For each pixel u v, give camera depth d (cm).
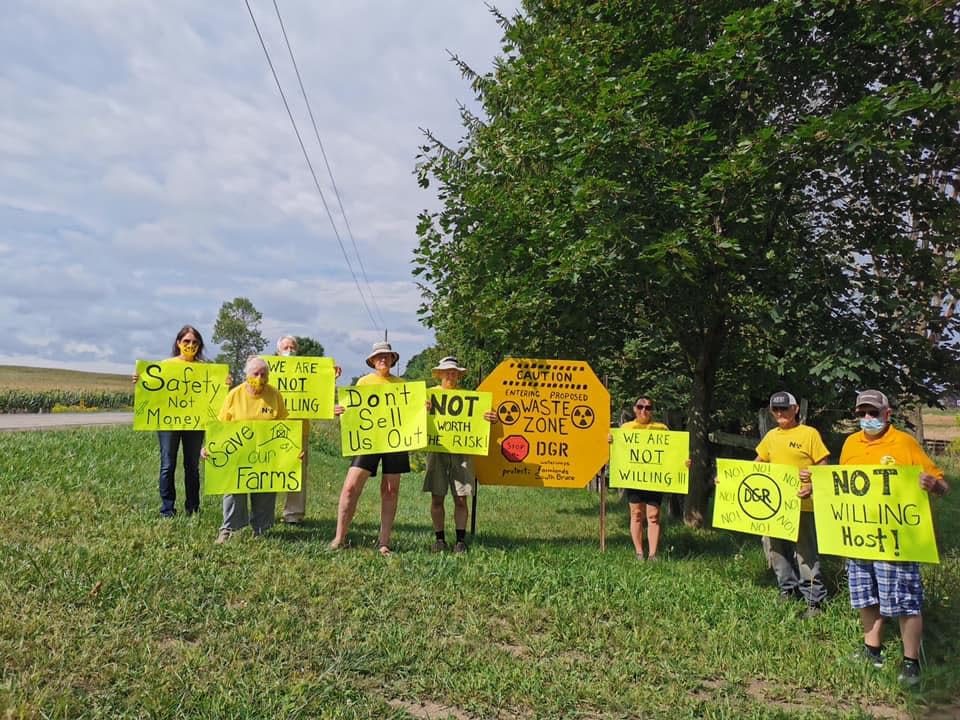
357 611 478
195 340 730
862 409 472
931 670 423
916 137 750
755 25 696
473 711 366
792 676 435
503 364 789
